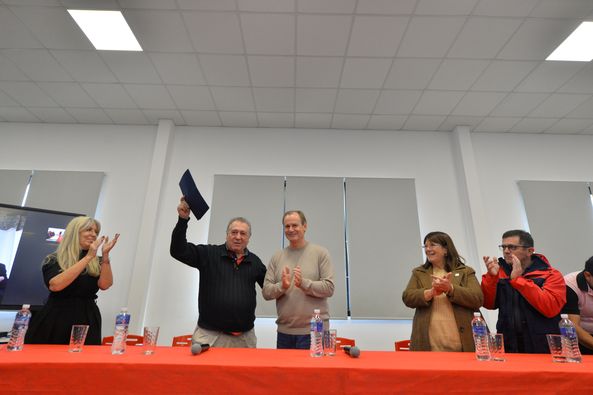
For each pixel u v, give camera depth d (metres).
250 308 1.98
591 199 3.88
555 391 0.92
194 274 3.53
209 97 3.58
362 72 3.17
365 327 3.39
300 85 3.37
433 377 0.94
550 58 2.96
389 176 3.99
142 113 3.90
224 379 0.93
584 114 3.77
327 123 4.04
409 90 3.41
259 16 2.57
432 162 4.06
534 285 1.55
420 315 1.87
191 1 2.44
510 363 1.08
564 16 2.54
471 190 3.79
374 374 0.94
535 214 3.79
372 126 4.09
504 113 3.78
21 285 3.19
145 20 2.62
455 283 1.86
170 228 3.71
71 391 0.90
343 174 3.98
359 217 3.77
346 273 3.56
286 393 0.92
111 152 4.02
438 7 2.47
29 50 2.96
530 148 4.12
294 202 3.81
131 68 3.17
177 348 1.34
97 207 3.78
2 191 3.72
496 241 3.73
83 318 1.65
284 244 3.63
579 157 4.09
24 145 4.01
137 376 0.92
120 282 3.49
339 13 2.53
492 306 1.87
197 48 2.91
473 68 3.09
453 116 3.86
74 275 1.57
